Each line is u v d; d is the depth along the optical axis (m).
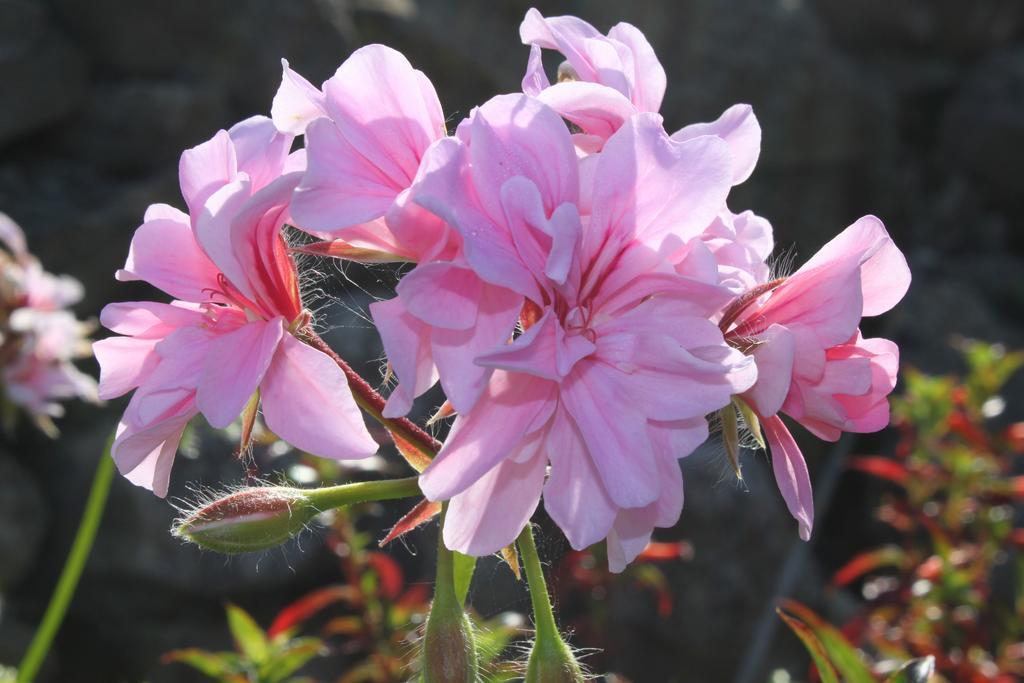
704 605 0.80
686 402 0.30
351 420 0.30
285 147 0.32
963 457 0.61
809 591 0.85
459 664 0.32
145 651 0.81
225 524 0.32
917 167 1.88
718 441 0.82
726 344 0.30
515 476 0.31
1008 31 1.99
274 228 0.31
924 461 0.63
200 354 0.31
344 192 0.30
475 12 1.21
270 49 1.07
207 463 0.70
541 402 0.30
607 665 0.75
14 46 0.99
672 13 1.32
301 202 0.30
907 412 0.64
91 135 1.02
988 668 0.58
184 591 0.80
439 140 0.30
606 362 0.30
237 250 0.31
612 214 0.30
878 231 0.31
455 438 0.30
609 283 0.31
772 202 1.35
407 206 0.29
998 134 1.79
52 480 0.85
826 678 0.36
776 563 0.83
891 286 0.32
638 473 0.29
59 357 0.61
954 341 0.71
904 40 1.97
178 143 1.02
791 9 1.42
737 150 0.33
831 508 1.16
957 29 1.96
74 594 0.82
